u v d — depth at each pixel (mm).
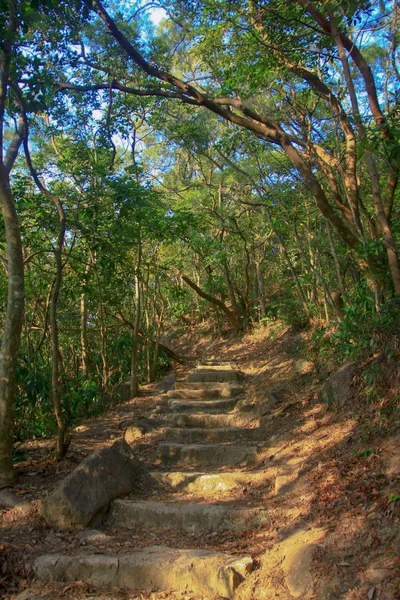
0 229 6562
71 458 6176
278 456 5898
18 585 3877
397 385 5238
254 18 7230
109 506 4988
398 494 3764
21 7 5250
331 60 7402
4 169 5312
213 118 11844
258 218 13578
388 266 6289
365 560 3371
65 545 4332
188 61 11977
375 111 6125
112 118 8945
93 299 9320
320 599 3252
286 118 9023
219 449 6504
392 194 6609
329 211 6621
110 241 7570
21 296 5258
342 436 5359
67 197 7520
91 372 10570
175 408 8648
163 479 5711
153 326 13906
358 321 5957
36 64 5816
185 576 3801
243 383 10016
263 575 3691
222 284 15602
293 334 10883
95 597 3729
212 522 4672
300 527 4141
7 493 4973
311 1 6164
